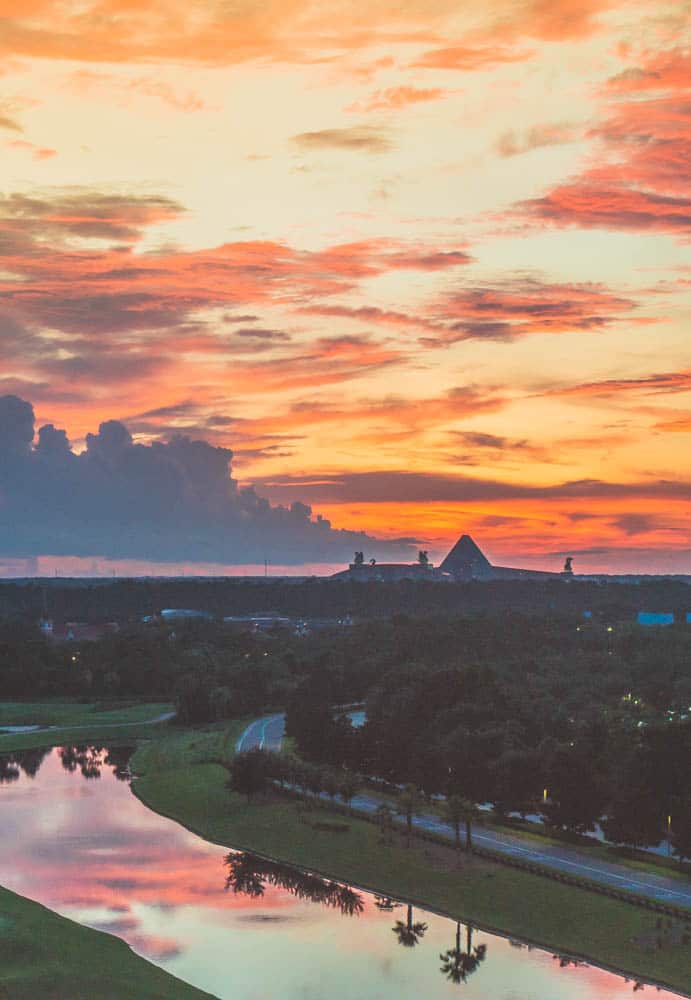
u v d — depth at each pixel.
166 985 141.50
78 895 180.12
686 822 173.25
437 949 157.12
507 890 172.38
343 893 183.62
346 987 144.00
